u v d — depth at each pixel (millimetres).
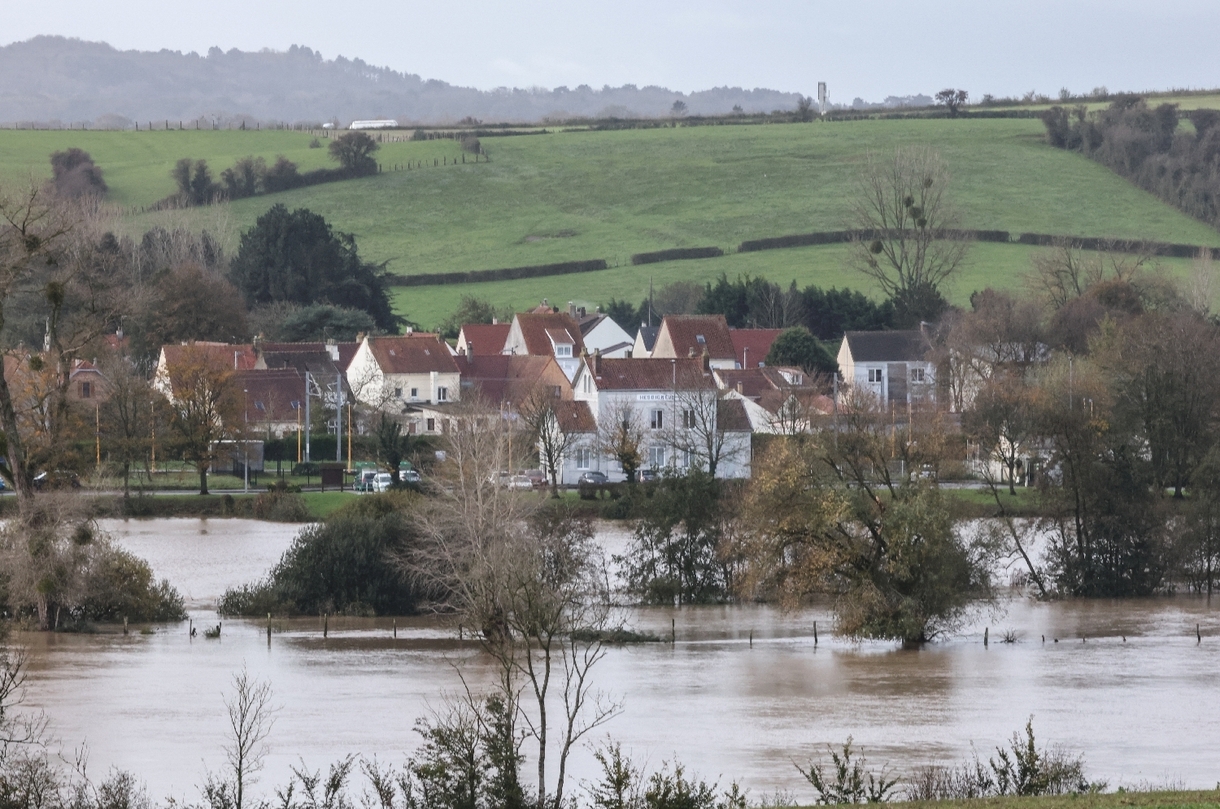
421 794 146875
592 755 187750
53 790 156000
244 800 161000
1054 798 141875
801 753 191375
